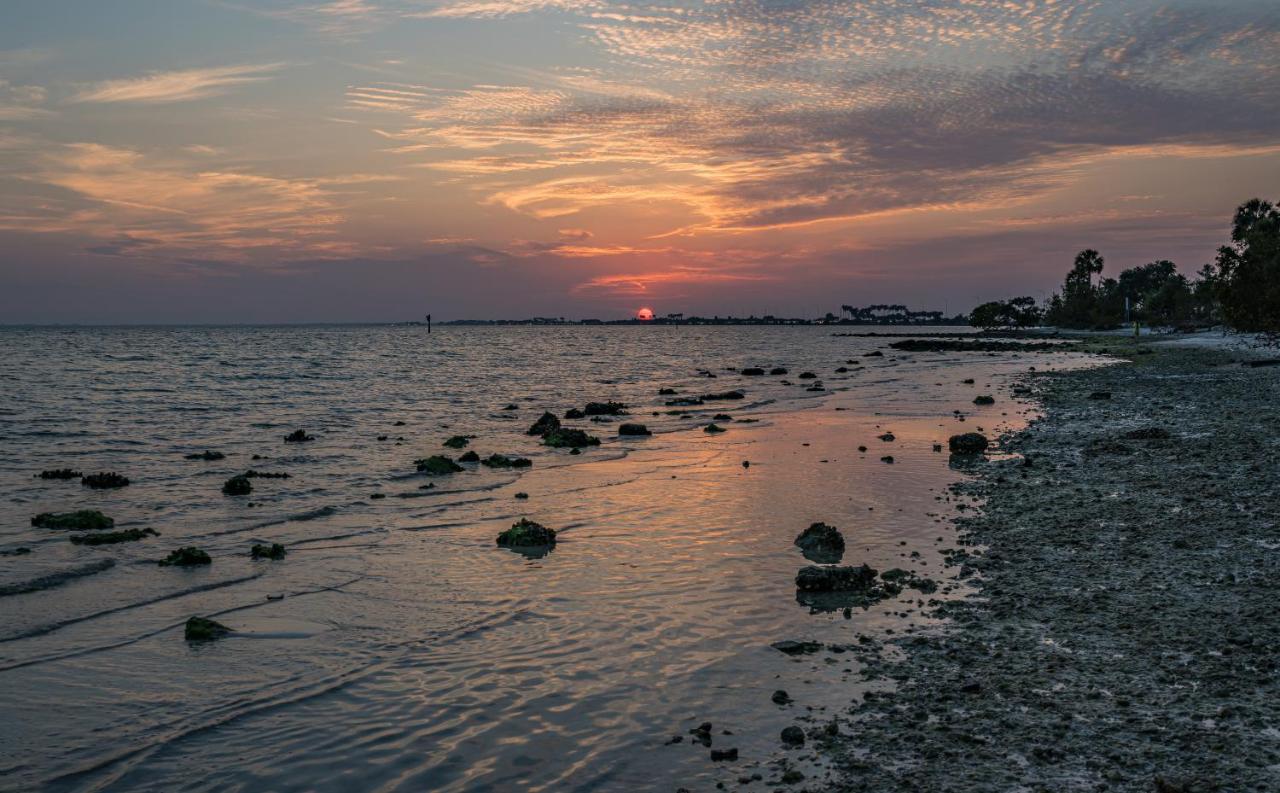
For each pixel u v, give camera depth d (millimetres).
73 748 8844
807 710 9484
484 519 19875
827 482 23750
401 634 12117
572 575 15000
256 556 16516
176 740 8992
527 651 11422
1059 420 37250
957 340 169250
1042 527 17672
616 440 34750
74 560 16375
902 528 18078
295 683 10445
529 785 8031
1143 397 44969
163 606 13500
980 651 11023
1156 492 20609
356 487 24625
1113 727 8758
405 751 8727
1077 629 11664
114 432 39031
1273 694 9375
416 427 41250
